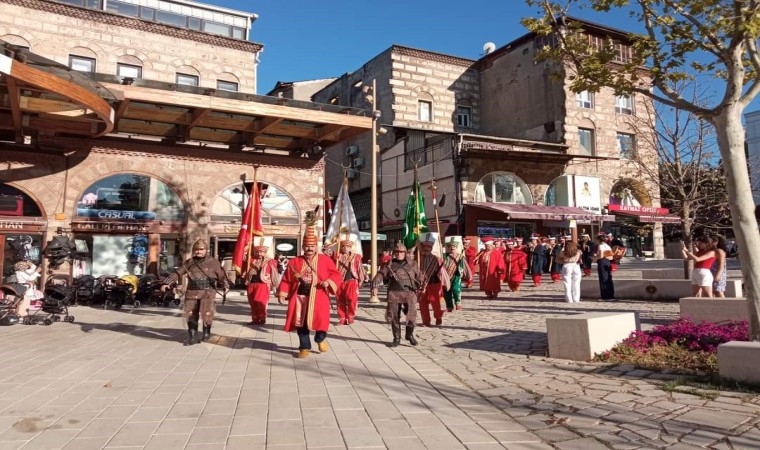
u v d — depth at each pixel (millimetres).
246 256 13328
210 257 9266
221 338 9414
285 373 6594
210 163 19672
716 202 15953
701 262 10531
